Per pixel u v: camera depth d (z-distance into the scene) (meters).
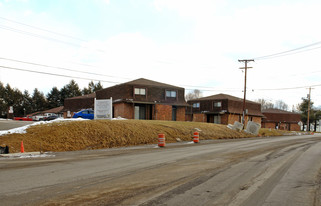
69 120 21.50
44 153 14.41
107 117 24.47
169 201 5.41
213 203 5.31
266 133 39.03
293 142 21.22
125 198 5.61
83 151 15.66
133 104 36.31
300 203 5.38
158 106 37.75
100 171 8.60
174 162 10.50
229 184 6.88
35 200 5.45
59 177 7.68
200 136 26.14
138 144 20.36
